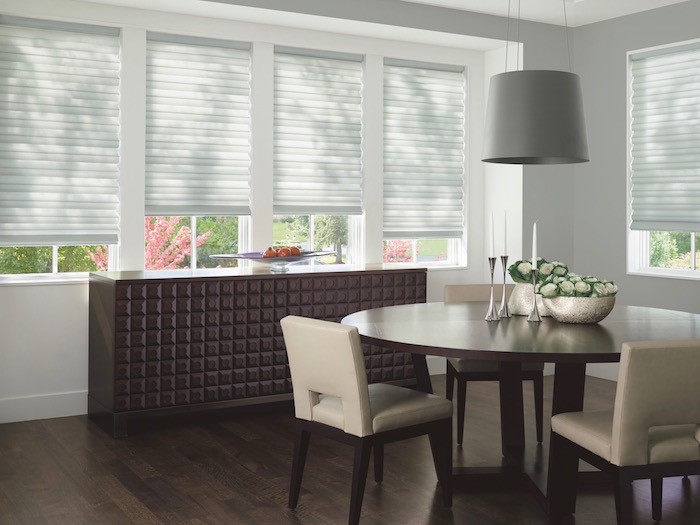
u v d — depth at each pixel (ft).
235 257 15.89
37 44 15.15
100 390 14.79
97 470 12.28
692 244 17.80
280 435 14.32
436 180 19.76
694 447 8.89
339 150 18.39
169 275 14.98
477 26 18.48
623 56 18.72
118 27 15.79
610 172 19.13
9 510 10.61
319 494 11.19
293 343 10.36
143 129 16.08
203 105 16.74
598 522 10.19
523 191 19.21
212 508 10.66
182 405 14.80
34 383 15.29
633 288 18.71
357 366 9.63
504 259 11.82
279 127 17.65
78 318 15.64
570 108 11.18
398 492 11.31
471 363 13.32
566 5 17.81
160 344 14.51
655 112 18.17
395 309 12.84
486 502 10.92
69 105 15.46
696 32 17.19
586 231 19.76
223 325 15.12
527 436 13.93
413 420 10.21
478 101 20.25
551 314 11.59
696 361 8.55
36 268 15.83
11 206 15.05
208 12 16.22
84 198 15.66
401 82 19.21
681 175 17.69
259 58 17.25
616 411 8.68
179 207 16.57
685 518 10.43
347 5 16.84
